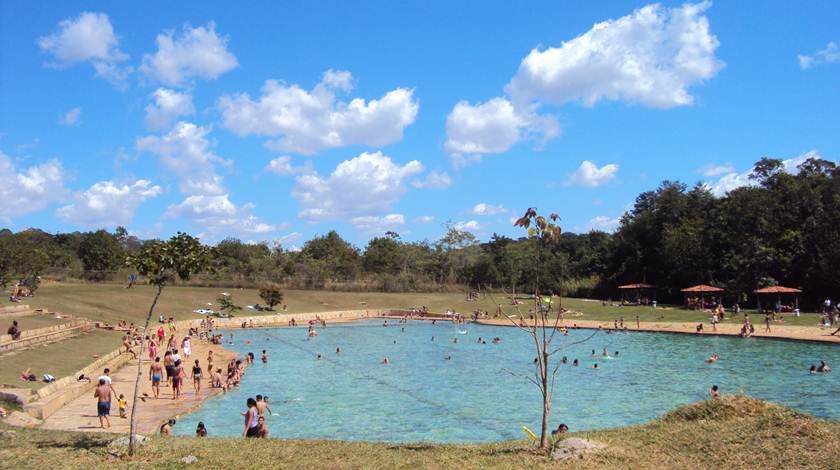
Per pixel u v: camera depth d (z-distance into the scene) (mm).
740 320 68688
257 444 16344
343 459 14305
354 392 35156
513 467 13086
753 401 17297
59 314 57469
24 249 67188
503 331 74938
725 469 12695
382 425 26719
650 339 60031
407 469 13289
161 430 21781
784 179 86375
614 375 40156
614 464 13109
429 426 26438
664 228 103938
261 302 94688
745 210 87062
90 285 86250
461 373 42594
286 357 51969
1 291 66938
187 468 13727
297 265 122188
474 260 130125
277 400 32656
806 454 13180
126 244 132625
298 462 14055
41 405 24328
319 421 27594
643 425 17453
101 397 23562
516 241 145125
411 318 93812
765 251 82000
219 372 35781
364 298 107375
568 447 14109
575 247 145250
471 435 24703
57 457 14711
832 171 87438
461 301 106375
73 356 37406
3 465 13969
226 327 77750
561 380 38656
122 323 59844
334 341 65188
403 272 126750
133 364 41750
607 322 74750
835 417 25922
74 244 123250
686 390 34219
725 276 90312
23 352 35031
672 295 99875
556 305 92500
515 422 27141
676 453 13992
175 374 32000
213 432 24688
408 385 37594
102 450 15391
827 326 59250
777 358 45156
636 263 107500
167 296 85438
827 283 77625
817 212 81438
